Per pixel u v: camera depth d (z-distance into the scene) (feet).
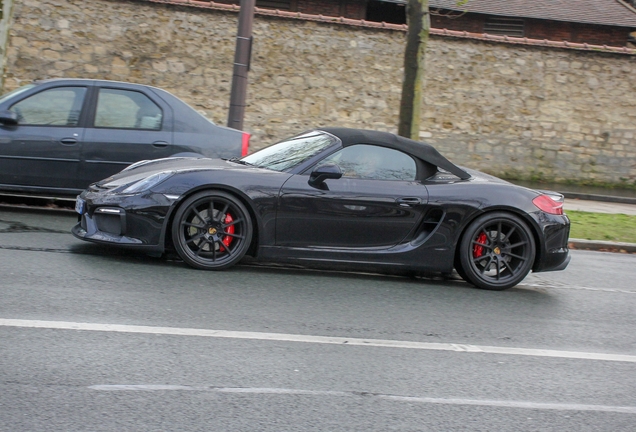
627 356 15.62
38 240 22.26
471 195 20.90
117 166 26.73
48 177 26.35
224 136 27.81
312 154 20.79
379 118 54.39
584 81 56.90
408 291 20.31
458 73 55.57
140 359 12.84
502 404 12.14
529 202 21.25
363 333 15.64
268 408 11.14
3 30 40.42
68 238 23.04
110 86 27.20
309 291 19.04
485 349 15.24
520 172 56.90
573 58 56.65
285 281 19.95
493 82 55.98
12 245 21.15
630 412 12.25
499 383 13.19
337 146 20.88
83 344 13.35
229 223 19.92
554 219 21.38
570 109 57.00
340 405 11.50
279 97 53.31
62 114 26.68
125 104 27.22
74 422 10.10
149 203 19.36
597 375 14.14
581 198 52.34
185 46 51.49
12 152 25.91
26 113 26.37
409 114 35.53
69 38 50.16
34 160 26.12
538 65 56.34
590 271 26.76
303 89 53.52
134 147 26.78
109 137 26.68
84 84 27.04
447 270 21.03
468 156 56.24
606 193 54.13
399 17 67.97
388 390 12.35
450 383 12.96
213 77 51.96
